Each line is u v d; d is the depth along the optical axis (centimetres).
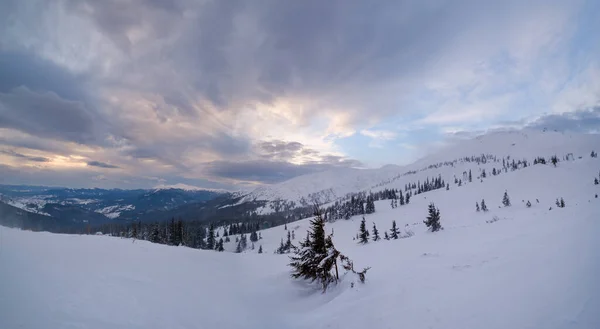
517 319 666
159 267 1402
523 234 1827
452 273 1162
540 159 17175
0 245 1079
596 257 895
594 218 1638
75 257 1183
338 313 1071
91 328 668
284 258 2514
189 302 1052
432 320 774
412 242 3312
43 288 798
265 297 1427
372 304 1029
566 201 9256
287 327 1077
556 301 697
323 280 1544
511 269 1022
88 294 848
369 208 15762
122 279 1066
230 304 1188
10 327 584
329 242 1625
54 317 669
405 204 16262
